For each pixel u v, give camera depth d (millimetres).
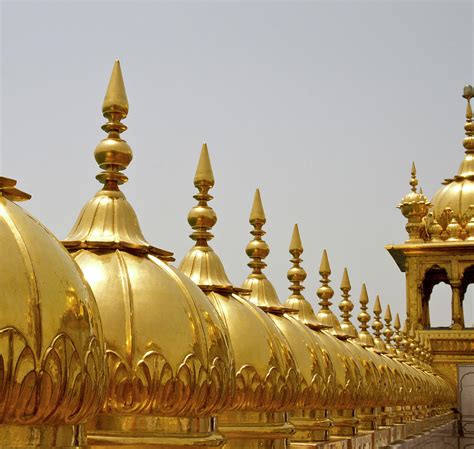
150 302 6621
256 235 11703
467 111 44344
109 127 7434
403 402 20922
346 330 18656
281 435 9016
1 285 4625
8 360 4543
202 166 9422
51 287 4832
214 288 9211
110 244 6898
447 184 43188
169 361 6512
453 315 39062
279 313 11609
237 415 8922
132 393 6395
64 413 4871
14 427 4703
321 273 16297
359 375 14250
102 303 6492
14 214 5031
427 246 39312
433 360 38500
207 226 9453
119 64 7535
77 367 4879
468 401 37938
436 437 29312
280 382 9078
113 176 7297
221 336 7059
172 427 6605
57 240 5258
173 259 7504
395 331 31094
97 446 6402
